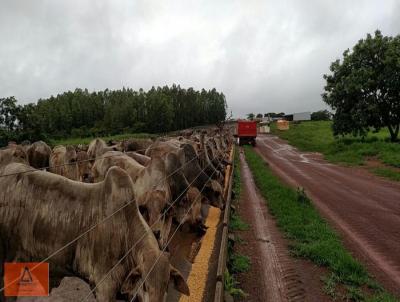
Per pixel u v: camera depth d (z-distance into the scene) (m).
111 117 56.00
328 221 10.78
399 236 9.59
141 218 4.61
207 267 7.16
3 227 4.64
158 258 3.92
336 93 32.47
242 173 20.67
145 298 3.76
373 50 30.78
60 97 64.69
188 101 77.62
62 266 4.61
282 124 65.75
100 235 4.46
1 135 19.80
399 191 15.59
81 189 4.77
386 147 27.98
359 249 8.56
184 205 7.76
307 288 6.55
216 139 23.33
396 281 6.98
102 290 4.29
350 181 18.19
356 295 6.27
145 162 9.22
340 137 42.53
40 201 4.64
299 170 22.38
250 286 6.55
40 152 9.22
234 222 10.14
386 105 31.11
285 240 9.09
